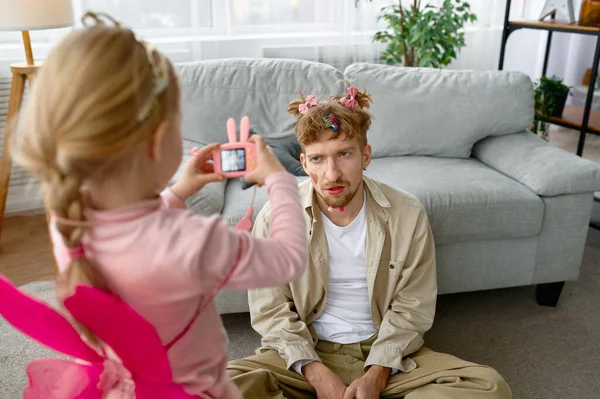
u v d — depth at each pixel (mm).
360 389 1405
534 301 2219
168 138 736
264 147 875
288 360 1473
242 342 1962
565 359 1886
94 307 724
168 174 761
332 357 1556
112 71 655
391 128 2285
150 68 688
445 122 2285
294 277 800
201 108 2256
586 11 2771
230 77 2297
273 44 3203
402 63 3406
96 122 646
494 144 2287
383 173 2115
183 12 3000
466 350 1928
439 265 1985
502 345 1956
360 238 1568
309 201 1545
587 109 2826
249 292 1625
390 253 1581
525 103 2324
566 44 3678
